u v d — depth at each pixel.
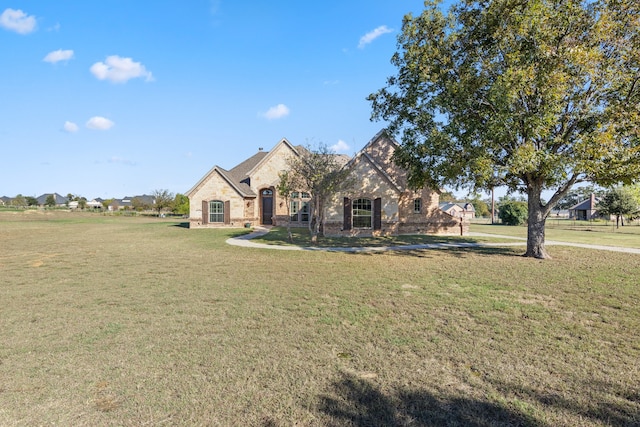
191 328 6.13
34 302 7.78
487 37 14.40
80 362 4.80
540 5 12.12
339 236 23.11
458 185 15.62
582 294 8.46
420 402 3.86
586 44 12.45
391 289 8.98
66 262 13.04
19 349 5.23
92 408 3.72
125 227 31.20
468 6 15.11
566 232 29.86
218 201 29.41
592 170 12.00
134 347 5.31
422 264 12.86
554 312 7.03
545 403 3.86
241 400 3.88
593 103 12.90
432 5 15.75
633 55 11.84
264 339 5.62
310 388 4.14
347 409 3.73
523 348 5.29
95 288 9.09
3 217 47.88
